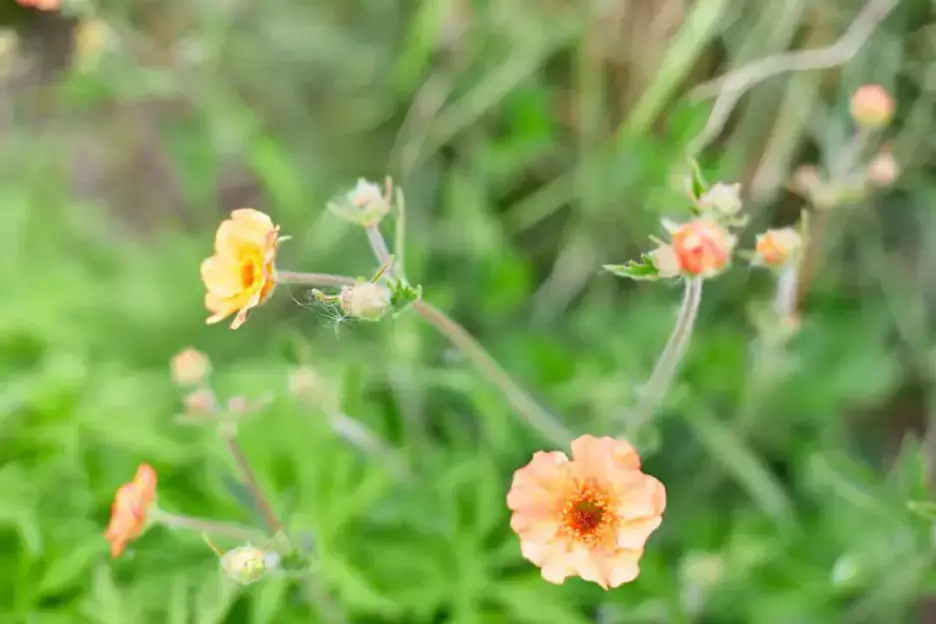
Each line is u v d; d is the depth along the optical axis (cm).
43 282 68
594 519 49
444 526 60
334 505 59
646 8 71
